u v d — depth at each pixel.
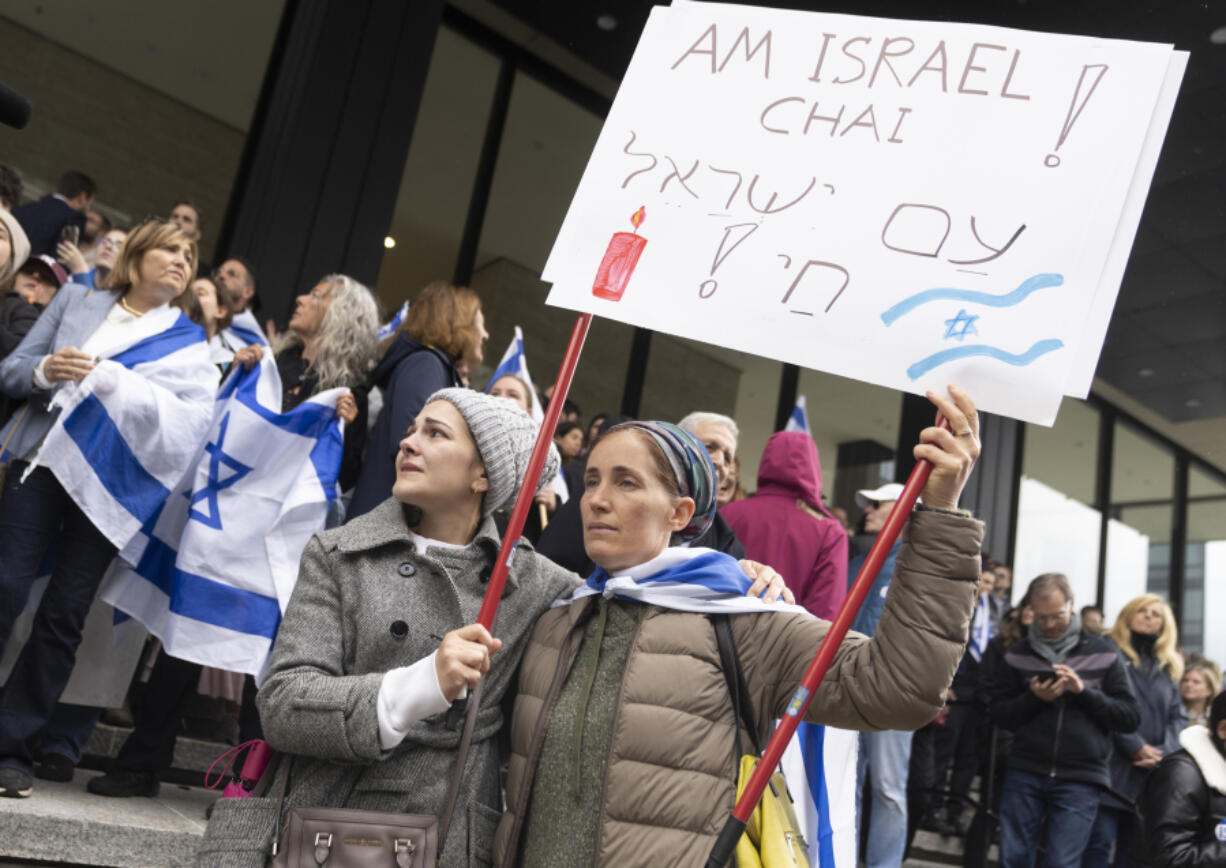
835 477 10.10
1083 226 1.50
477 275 8.41
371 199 6.80
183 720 4.14
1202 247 10.25
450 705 1.61
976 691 6.00
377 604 1.73
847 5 8.03
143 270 3.32
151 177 6.51
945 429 1.48
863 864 5.16
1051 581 5.04
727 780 1.57
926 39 1.67
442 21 8.47
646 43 1.79
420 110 8.29
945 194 1.58
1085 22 8.03
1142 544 13.55
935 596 1.49
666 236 1.66
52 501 3.01
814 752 1.77
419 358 3.28
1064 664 4.93
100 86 6.41
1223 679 8.17
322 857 1.54
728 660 1.62
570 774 1.58
